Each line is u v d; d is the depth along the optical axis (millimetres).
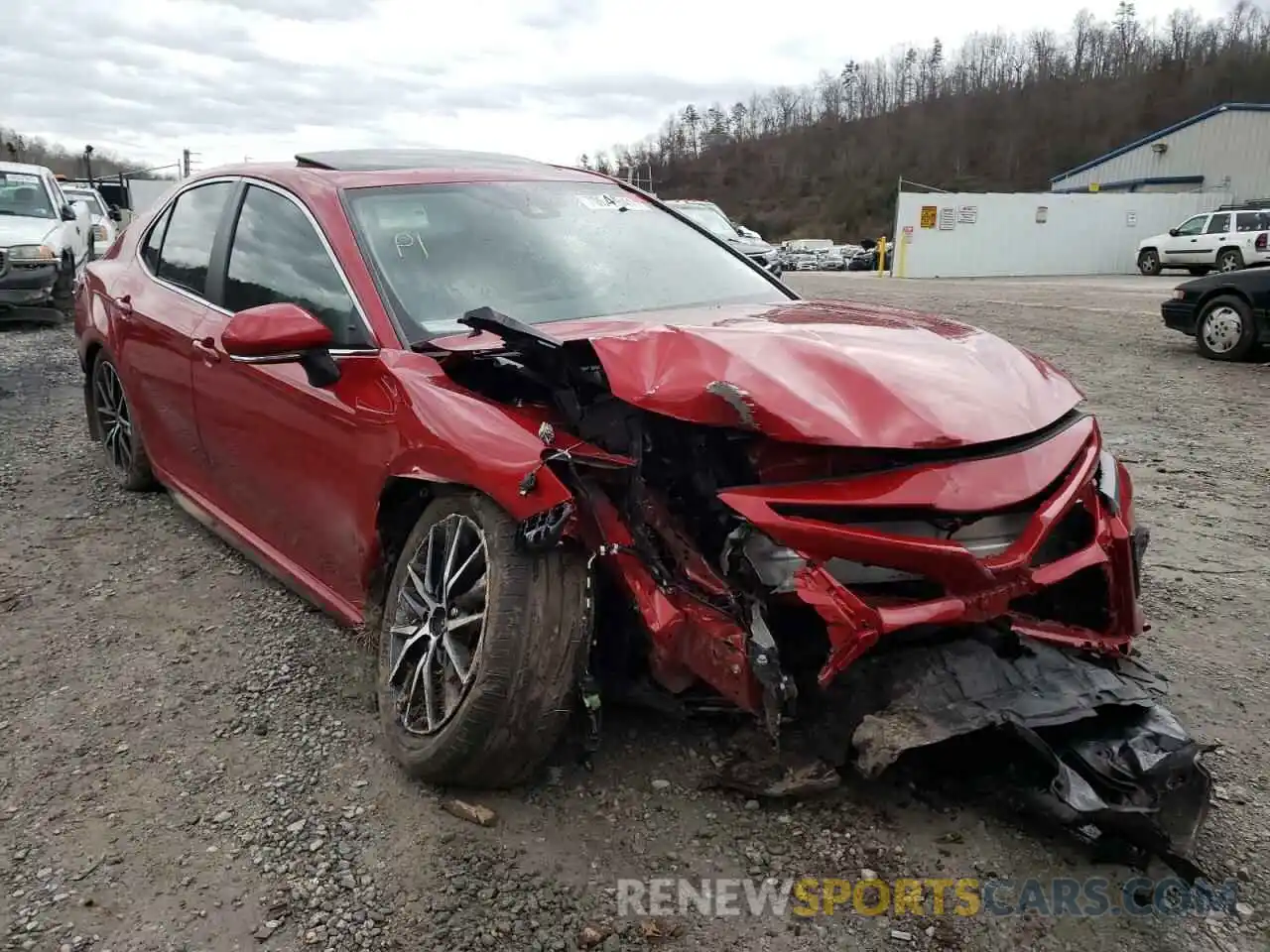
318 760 3039
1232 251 29469
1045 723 2469
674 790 2832
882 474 2531
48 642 3836
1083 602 2893
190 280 4480
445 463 2793
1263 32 85875
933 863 2562
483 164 4219
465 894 2465
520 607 2582
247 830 2723
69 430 7016
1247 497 5766
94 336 5316
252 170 4293
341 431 3246
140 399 4902
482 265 3529
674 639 2518
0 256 11461
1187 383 9578
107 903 2463
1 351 10555
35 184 13023
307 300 3561
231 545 4426
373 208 3617
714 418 2539
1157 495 5801
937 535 2549
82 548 4758
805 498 2498
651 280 3754
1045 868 2549
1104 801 2398
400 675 3014
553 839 2654
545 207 3934
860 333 3010
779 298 3916
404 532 3197
